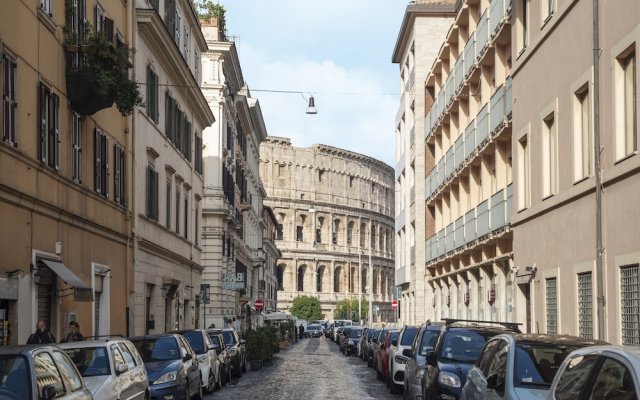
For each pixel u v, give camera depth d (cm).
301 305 13325
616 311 1816
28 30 2111
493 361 1162
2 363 1054
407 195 6203
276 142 13900
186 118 4406
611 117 1842
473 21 3975
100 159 2777
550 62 2317
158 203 3628
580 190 2050
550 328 2356
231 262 6412
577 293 2092
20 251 2056
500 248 3341
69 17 2458
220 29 6262
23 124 2072
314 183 14288
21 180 2048
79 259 2548
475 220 3706
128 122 3138
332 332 9544
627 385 684
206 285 4519
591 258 1988
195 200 4762
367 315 14075
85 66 2428
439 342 1719
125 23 3112
